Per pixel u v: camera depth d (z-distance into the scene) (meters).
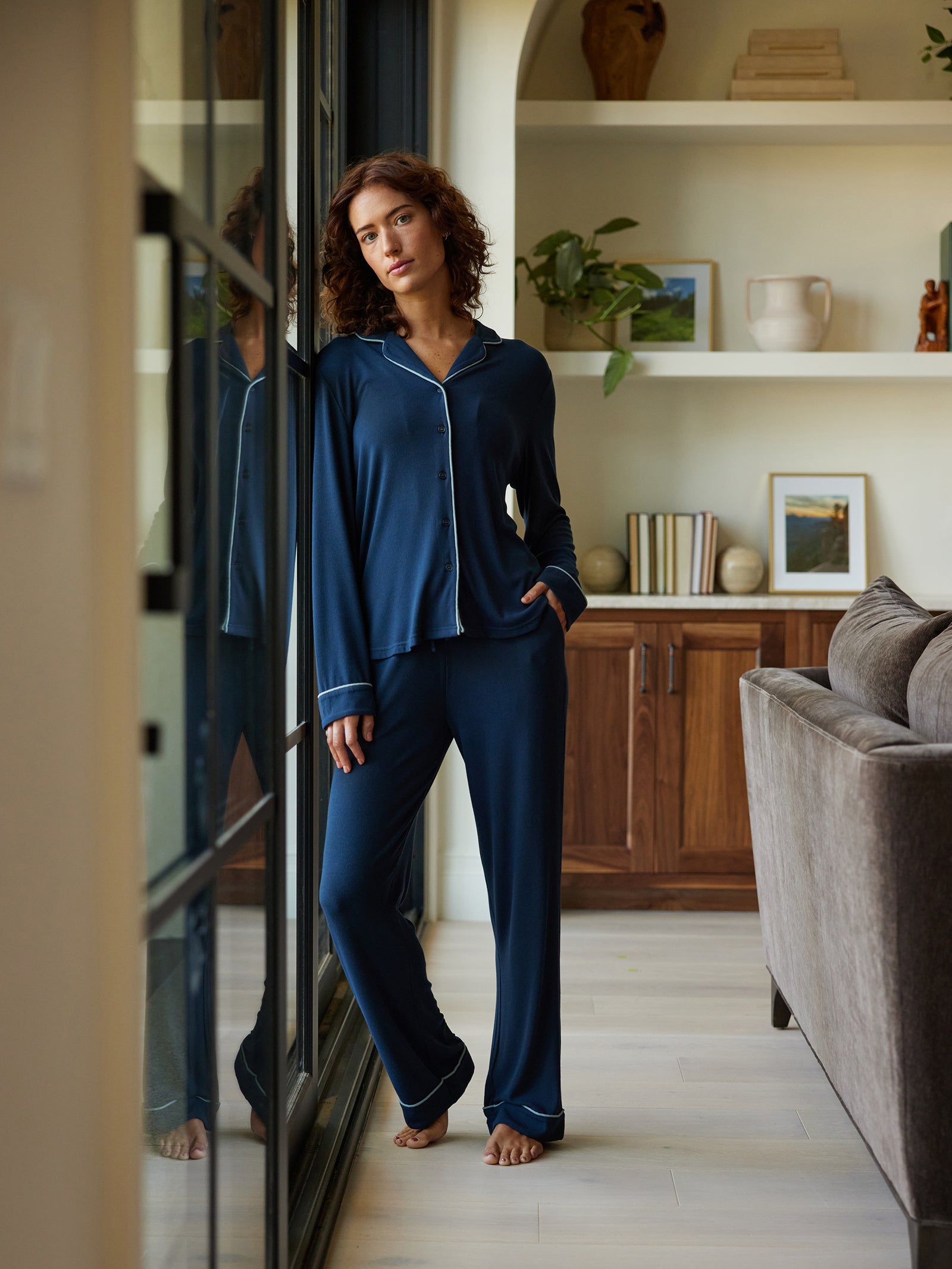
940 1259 1.57
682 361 3.55
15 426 0.67
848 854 1.64
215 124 1.09
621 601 3.46
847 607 3.46
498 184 3.22
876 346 3.86
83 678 0.75
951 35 3.76
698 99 3.80
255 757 1.28
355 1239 1.74
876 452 3.88
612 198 3.82
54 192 0.72
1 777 0.69
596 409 3.89
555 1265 1.68
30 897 0.72
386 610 1.84
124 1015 0.78
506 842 1.91
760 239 3.84
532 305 3.81
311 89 2.02
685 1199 1.87
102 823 0.77
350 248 1.89
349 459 1.87
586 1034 2.54
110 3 0.74
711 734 3.48
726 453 3.88
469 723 1.87
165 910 0.92
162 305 0.92
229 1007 1.18
